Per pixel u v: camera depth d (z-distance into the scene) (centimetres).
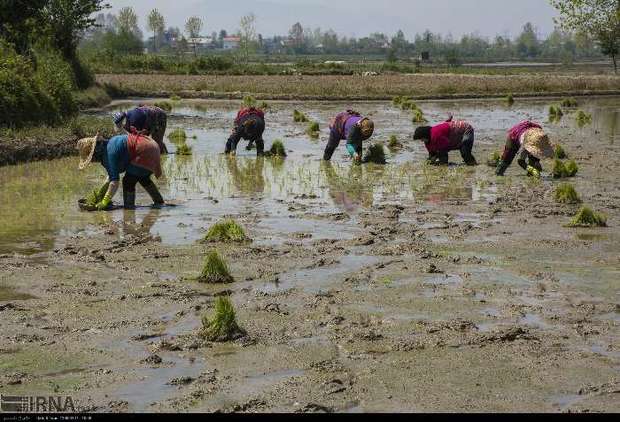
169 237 1314
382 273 1098
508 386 740
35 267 1122
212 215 1491
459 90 5334
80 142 1550
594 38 5022
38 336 861
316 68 8231
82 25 4619
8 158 2128
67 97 2878
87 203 1550
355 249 1231
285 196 1697
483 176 1967
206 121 3459
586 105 4603
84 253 1200
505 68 9994
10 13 3681
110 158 1537
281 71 7519
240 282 1061
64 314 933
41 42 4228
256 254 1198
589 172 2031
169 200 1642
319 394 718
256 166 2134
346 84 5744
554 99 5119
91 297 996
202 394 720
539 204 1596
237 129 2319
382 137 2864
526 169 1988
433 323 898
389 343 841
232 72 7175
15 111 2488
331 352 818
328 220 1445
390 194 1723
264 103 4222
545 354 814
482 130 3138
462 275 1090
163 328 891
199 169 2069
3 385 740
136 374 764
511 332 860
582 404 704
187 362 793
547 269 1121
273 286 1043
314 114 3866
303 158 2311
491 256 1193
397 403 704
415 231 1356
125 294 1006
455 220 1450
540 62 14388
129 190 1559
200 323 907
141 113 2225
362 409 693
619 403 706
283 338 857
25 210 1527
